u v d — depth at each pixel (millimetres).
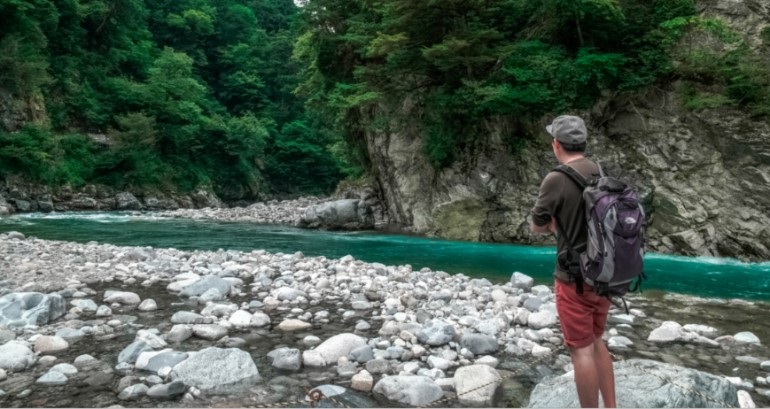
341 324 5246
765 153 12664
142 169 39250
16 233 13203
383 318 5430
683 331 5105
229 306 5625
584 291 2553
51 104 37188
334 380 3715
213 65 58062
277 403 3266
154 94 42938
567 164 2646
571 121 2730
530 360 4227
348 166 32062
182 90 45031
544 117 15180
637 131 14430
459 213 16719
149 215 27953
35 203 31891
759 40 14047
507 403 3373
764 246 12305
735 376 3896
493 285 7535
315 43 21062
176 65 45219
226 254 10211
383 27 16547
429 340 4469
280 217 26422
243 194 50125
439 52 14383
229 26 59781
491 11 15062
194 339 4629
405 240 16047
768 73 12969
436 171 17625
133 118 38719
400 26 15492
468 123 16594
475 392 3439
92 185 36094
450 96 15828
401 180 19000
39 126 33188
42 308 5070
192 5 57906
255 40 60875
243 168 49531
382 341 4484
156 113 42156
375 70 16828
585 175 2570
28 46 33688
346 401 3330
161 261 8852
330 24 20562
